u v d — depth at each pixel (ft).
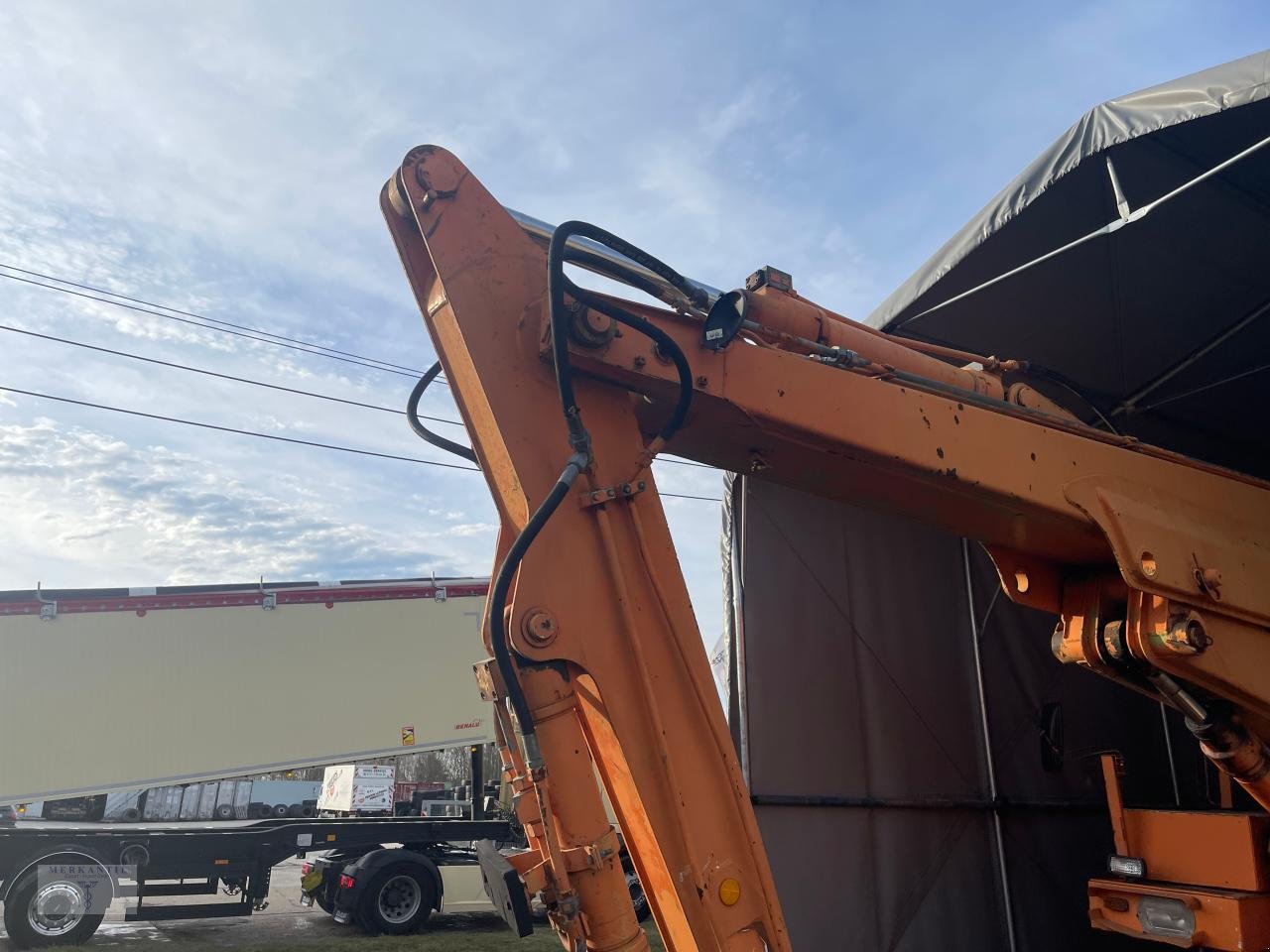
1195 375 18.22
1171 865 11.39
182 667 33.94
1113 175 12.06
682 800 6.68
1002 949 15.89
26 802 30.96
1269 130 12.17
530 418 7.11
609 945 6.24
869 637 16.69
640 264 7.57
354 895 30.53
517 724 6.51
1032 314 16.29
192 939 29.84
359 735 35.91
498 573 7.02
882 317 16.26
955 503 9.43
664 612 7.04
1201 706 9.96
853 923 14.92
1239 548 10.36
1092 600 10.97
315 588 36.81
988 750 16.94
